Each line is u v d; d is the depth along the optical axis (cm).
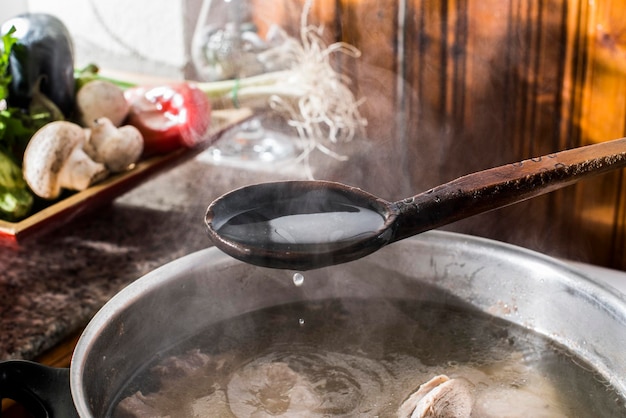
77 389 54
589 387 61
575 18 78
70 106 89
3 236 77
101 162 83
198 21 97
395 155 91
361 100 91
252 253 56
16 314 72
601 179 82
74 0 105
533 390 61
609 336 61
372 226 58
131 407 59
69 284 75
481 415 59
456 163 88
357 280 69
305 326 66
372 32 88
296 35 93
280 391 61
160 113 89
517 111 83
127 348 61
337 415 59
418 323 66
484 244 66
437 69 86
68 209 80
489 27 82
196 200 88
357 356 64
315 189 61
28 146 81
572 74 80
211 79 97
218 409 60
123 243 81
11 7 109
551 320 65
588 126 81
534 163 57
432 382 59
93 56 107
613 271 82
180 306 64
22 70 85
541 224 85
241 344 65
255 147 97
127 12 103
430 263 67
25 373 56
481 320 66
